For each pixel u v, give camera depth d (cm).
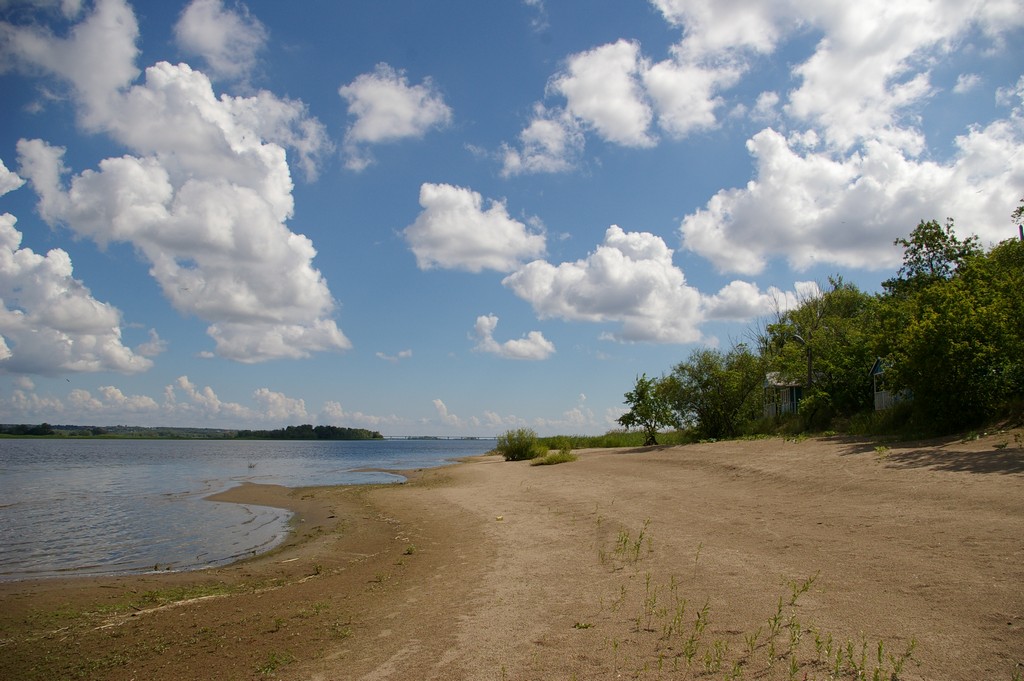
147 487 2611
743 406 3253
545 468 2475
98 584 952
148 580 979
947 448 1381
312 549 1208
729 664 450
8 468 4088
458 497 1783
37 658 617
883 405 2545
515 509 1416
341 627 643
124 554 1220
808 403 2792
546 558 880
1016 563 591
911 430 1844
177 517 1719
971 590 541
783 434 2725
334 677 509
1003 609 493
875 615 515
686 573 709
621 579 720
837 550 725
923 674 405
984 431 1538
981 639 447
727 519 996
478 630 591
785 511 996
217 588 905
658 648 496
